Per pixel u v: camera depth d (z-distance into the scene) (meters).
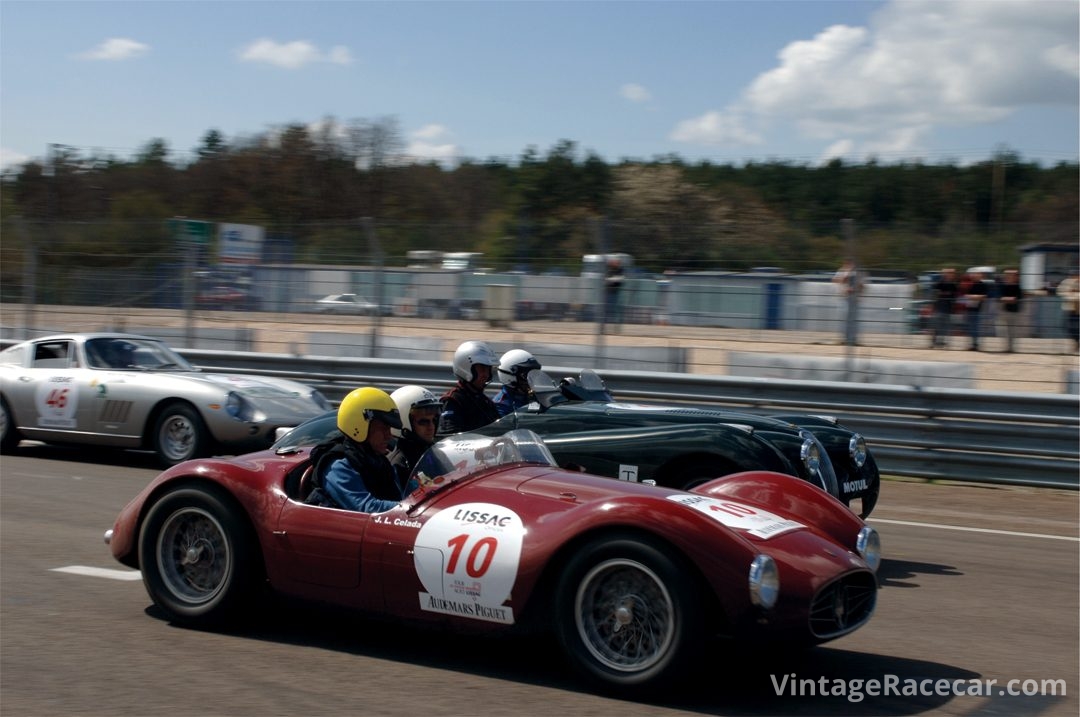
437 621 4.45
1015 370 12.35
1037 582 6.68
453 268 14.30
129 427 10.52
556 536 4.15
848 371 12.59
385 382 12.75
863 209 37.72
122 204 39.91
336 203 42.38
